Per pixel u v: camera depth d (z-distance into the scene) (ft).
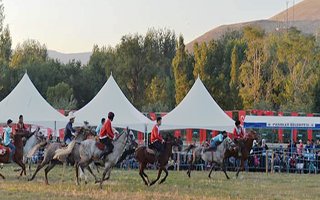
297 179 90.63
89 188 67.21
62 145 73.15
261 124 115.75
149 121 109.60
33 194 59.88
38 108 108.17
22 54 289.94
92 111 108.58
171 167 107.65
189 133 134.21
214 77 206.08
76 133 72.43
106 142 68.49
